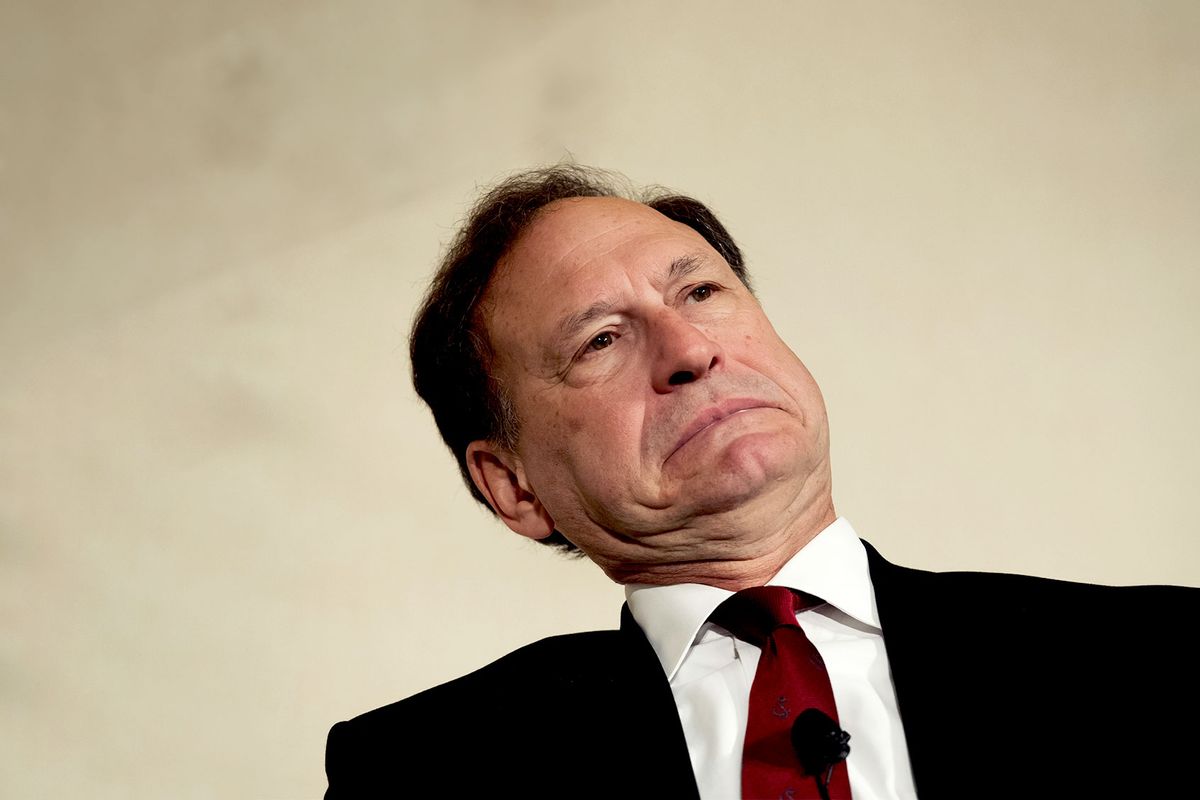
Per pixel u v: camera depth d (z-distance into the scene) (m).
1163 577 4.82
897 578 3.12
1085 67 5.41
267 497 5.93
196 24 6.45
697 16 6.00
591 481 3.28
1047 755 2.64
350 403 5.97
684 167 5.83
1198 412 4.96
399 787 3.13
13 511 6.02
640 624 3.28
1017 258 5.30
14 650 5.83
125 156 6.44
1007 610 2.93
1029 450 5.07
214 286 6.23
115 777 5.64
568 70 6.11
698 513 3.17
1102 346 5.11
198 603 5.80
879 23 5.75
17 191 6.41
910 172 5.54
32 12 6.55
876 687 2.90
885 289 5.42
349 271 6.14
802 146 5.71
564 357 3.35
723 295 3.39
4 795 5.64
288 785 5.55
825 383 5.36
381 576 5.74
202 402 6.09
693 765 2.94
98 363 6.21
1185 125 5.24
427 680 5.57
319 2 6.41
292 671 5.67
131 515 5.98
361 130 6.27
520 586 5.62
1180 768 2.57
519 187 3.92
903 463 5.19
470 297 3.62
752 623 3.04
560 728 3.08
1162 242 5.16
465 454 3.85
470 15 6.25
